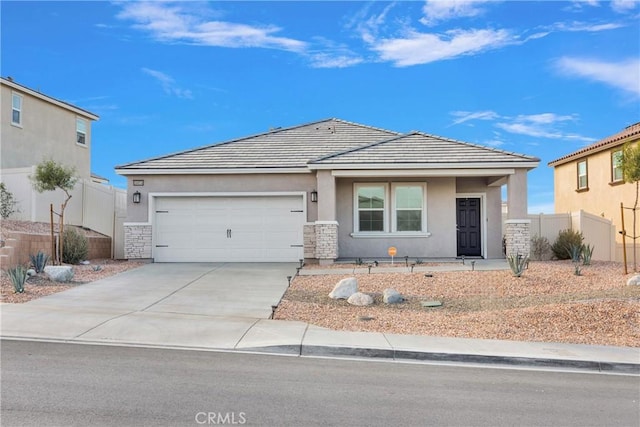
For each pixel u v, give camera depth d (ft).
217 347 26.40
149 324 30.50
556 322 31.81
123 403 17.81
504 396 19.97
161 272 50.85
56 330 28.66
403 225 61.93
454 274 47.75
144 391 19.17
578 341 28.73
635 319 31.86
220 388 19.80
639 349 27.27
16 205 63.05
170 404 17.84
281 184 59.67
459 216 63.52
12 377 20.53
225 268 53.72
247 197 60.08
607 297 36.47
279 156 62.80
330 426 16.30
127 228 59.11
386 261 58.29
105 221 66.28
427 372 23.21
